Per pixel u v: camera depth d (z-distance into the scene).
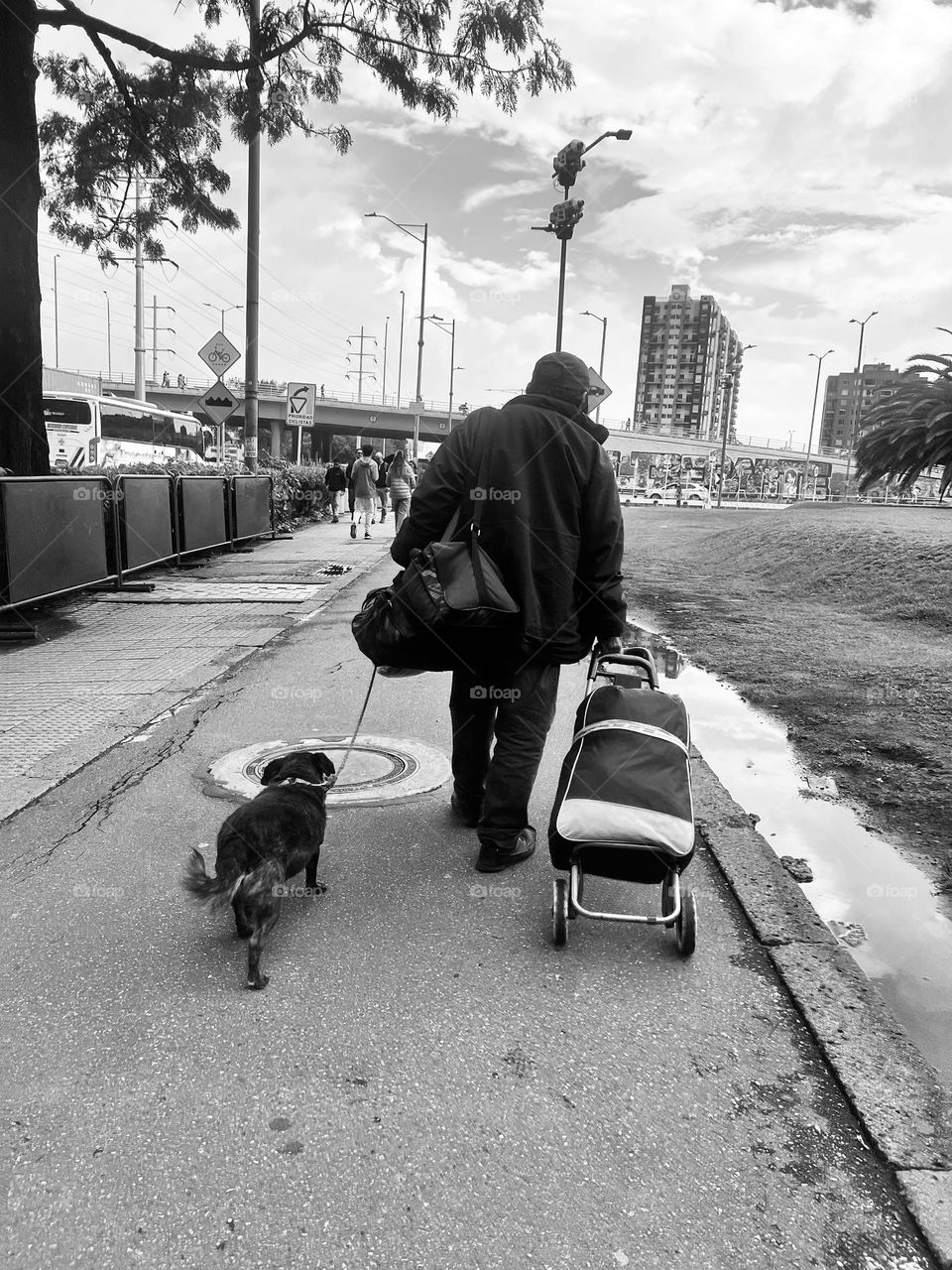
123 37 11.53
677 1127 2.31
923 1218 2.01
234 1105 2.37
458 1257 1.91
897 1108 2.37
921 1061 2.57
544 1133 2.28
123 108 14.05
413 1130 2.29
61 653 8.09
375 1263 1.89
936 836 4.32
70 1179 2.12
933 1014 2.95
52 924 3.32
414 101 13.15
